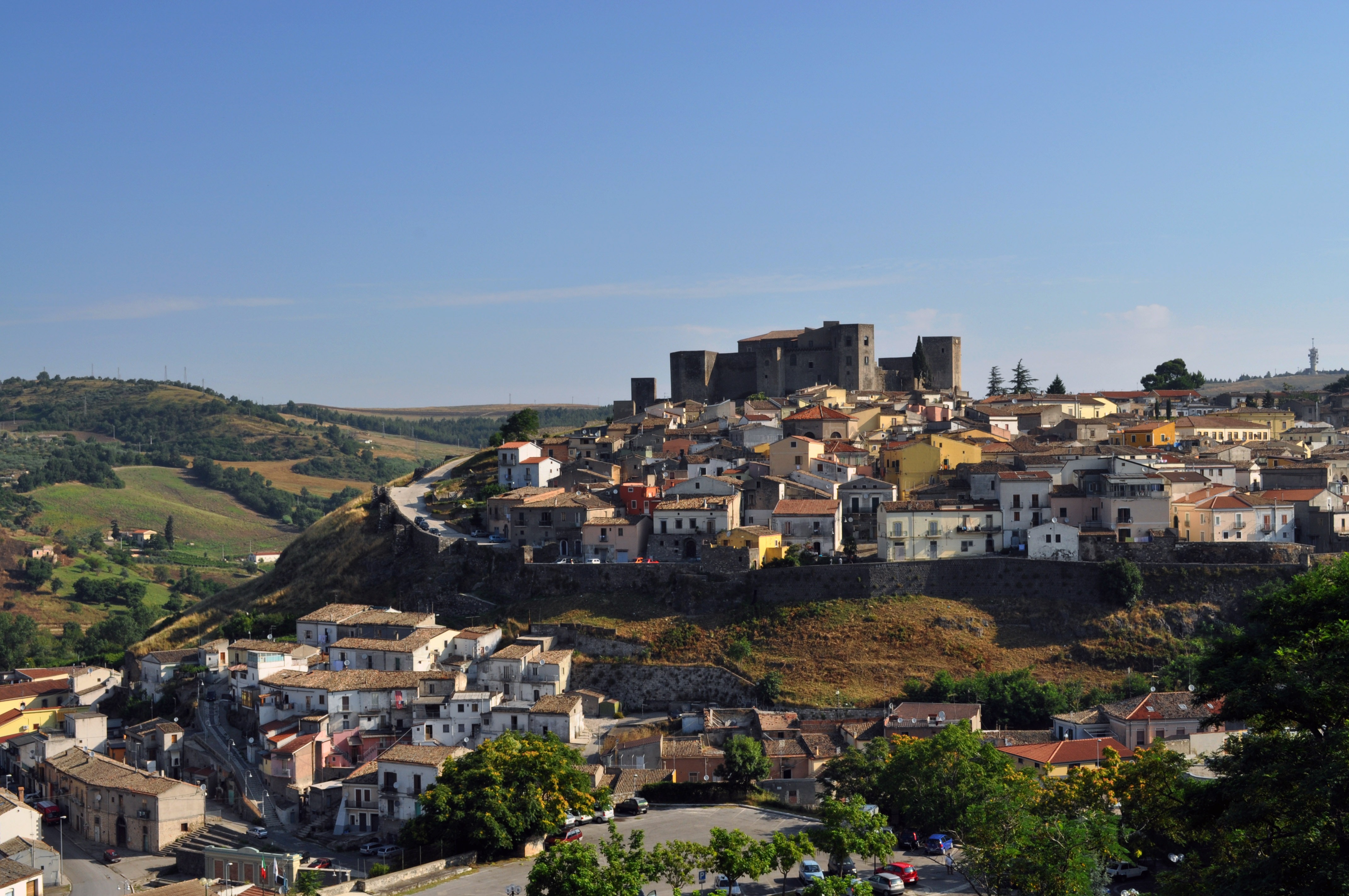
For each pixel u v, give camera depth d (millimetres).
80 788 176125
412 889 121562
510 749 145125
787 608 191625
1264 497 198875
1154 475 197375
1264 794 78500
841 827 113938
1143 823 112125
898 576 192250
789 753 155000
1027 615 186000
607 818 143250
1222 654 87625
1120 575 182750
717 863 106188
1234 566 183375
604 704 181125
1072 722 154625
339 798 165875
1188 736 146625
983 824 107938
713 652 187125
